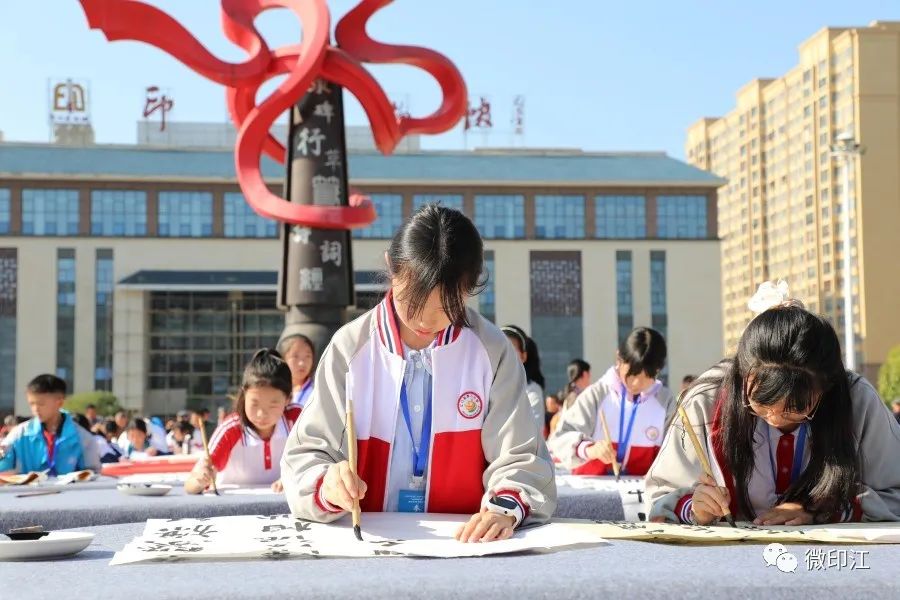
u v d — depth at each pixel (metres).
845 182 19.38
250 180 8.59
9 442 5.24
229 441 3.95
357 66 8.34
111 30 7.74
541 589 1.25
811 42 52.59
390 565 1.50
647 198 33.97
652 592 1.25
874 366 45.12
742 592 1.26
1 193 31.70
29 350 31.38
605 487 3.61
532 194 33.56
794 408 2.01
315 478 1.93
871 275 46.00
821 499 2.17
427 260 1.85
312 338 8.73
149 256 32.12
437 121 9.00
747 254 61.12
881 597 1.28
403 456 2.12
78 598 1.25
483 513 1.80
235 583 1.32
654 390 4.56
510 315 33.09
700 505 2.13
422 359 2.12
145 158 33.50
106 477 4.91
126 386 31.38
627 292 33.69
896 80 47.09
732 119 63.72
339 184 8.88
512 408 2.08
